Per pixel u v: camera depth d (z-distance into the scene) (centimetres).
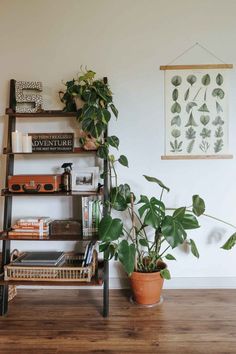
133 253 198
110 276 248
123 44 239
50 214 247
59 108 242
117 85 241
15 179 216
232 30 237
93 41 239
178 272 248
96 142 215
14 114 222
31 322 196
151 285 212
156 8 238
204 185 244
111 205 215
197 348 168
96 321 197
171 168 244
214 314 204
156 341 175
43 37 240
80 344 173
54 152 218
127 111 242
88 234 216
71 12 238
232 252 246
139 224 245
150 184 245
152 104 241
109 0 238
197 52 238
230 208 245
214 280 247
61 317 202
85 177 226
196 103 240
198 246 247
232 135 241
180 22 238
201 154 241
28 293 241
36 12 239
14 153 217
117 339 177
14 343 175
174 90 240
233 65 238
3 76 241
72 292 242
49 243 248
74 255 234
